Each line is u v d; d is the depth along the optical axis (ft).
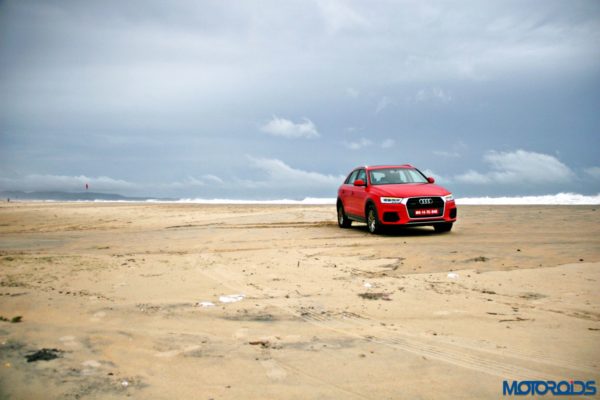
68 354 11.87
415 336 13.58
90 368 11.03
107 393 9.72
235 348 12.56
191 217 65.21
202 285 20.48
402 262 25.90
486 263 24.54
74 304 16.88
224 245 34.30
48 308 16.26
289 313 16.15
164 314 15.89
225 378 10.59
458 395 9.69
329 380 10.47
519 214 56.24
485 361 11.55
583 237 32.37
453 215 39.40
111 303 17.19
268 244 34.47
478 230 39.93
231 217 63.77
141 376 10.64
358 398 9.59
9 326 14.15
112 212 77.56
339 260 26.99
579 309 16.11
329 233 41.75
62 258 26.94
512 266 23.48
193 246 34.01
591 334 13.52
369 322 15.07
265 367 11.23
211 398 9.57
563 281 20.01
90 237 41.75
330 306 17.06
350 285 20.49
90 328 14.12
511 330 14.02
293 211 75.46
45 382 10.18
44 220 63.21
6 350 12.03
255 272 23.50
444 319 15.33
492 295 18.30
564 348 12.40
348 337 13.53
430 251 28.91
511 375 10.69
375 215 39.86
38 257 27.17
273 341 13.16
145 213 74.69
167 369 11.08
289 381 10.43
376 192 40.32
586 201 94.38
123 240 38.86
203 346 12.69
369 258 27.48
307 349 12.50
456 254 27.40
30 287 19.48
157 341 13.07
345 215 46.60
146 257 28.04
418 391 9.89
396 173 44.24
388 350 12.39
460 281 20.81
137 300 17.72
